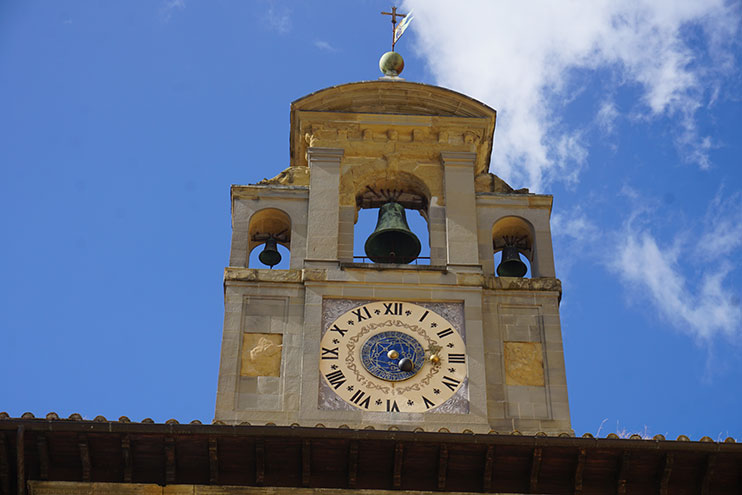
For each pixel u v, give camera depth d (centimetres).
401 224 3800
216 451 3059
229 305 3575
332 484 3091
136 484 3066
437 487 3098
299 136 3966
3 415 3077
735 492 3131
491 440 3072
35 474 3061
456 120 3947
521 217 3812
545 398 3466
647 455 3095
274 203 3800
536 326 3591
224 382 3441
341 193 3819
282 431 3048
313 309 3566
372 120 3928
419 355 3506
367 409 3409
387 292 3603
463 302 3600
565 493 3109
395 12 4344
